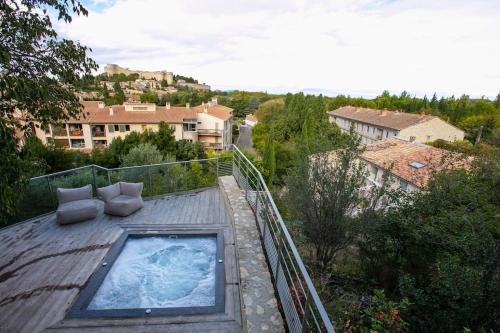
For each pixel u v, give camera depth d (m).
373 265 6.01
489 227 4.53
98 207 6.39
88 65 4.69
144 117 29.98
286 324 2.98
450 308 3.99
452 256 4.15
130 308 3.35
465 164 6.57
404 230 5.57
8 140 2.96
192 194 7.49
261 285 3.62
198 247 5.05
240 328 3.11
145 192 7.45
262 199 4.88
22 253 4.51
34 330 2.99
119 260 4.59
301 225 5.85
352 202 5.48
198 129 34.59
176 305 3.69
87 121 27.89
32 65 4.00
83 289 3.71
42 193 6.10
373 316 3.59
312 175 5.83
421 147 17.02
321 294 4.59
